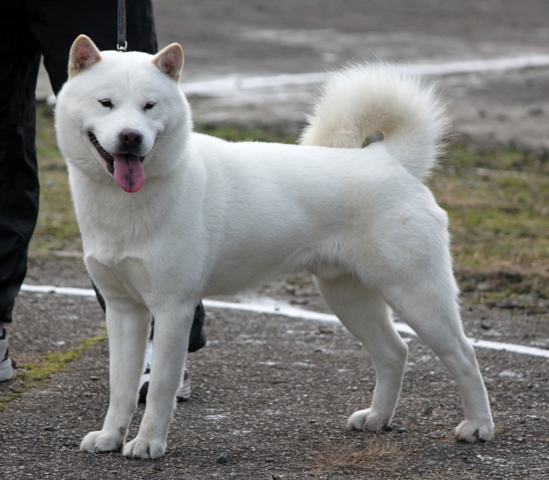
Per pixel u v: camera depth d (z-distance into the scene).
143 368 6.30
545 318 9.84
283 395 7.38
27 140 7.44
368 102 6.87
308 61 29.06
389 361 6.73
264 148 6.66
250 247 6.40
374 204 6.44
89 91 5.84
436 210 6.57
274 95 23.84
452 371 6.40
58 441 6.20
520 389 7.52
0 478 5.49
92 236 6.04
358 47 32.34
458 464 5.89
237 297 10.56
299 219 6.50
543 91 26.31
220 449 6.11
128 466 5.75
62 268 11.47
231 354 8.44
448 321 6.37
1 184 7.38
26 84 7.33
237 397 7.29
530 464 5.90
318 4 47.25
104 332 8.93
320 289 6.98
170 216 5.92
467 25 40.44
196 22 37.78
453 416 6.91
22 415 6.69
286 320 9.64
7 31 7.04
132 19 6.88
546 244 12.91
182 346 6.00
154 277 5.89
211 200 6.20
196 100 22.98
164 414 5.96
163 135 5.91
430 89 7.09
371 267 6.45
